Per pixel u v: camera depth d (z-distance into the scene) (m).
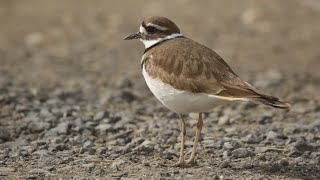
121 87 18.66
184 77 10.01
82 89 18.17
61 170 10.53
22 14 28.91
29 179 10.03
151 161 11.24
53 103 16.03
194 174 10.31
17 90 17.20
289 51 23.25
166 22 11.09
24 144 12.34
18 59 22.25
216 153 11.83
